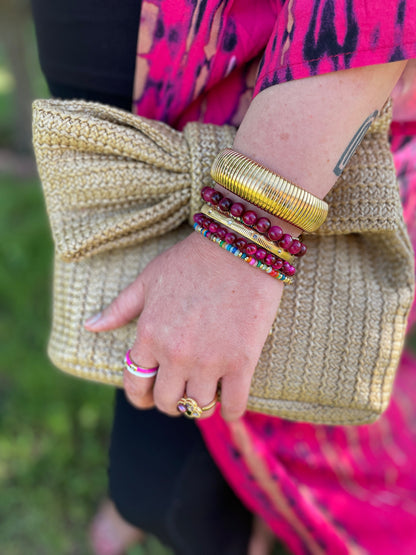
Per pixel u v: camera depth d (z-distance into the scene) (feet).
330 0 2.23
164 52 2.81
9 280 8.59
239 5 2.70
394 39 2.21
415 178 3.53
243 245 2.40
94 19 2.92
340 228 2.80
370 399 3.03
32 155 16.05
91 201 2.88
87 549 5.44
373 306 2.95
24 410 6.45
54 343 3.21
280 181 2.32
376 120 2.66
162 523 3.86
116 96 3.15
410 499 4.17
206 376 2.58
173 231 3.07
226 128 2.86
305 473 4.01
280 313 2.94
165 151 2.79
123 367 3.05
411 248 2.92
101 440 6.29
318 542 3.83
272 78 2.37
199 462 3.88
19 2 14.05
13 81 15.60
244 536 4.25
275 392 3.04
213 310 2.46
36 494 5.73
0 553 5.29
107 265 3.06
